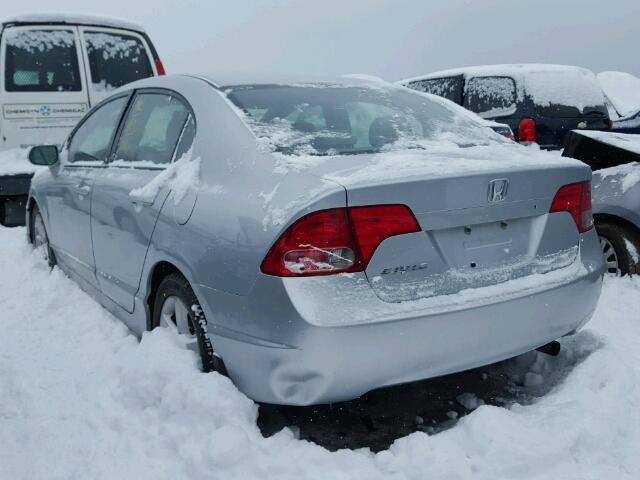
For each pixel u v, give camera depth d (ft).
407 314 7.79
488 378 10.55
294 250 7.70
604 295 13.93
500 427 8.04
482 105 30.48
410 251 7.96
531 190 8.79
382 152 9.34
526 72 29.22
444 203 8.10
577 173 9.37
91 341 11.78
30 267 16.49
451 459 7.69
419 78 34.55
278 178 8.30
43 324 12.76
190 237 9.09
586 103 29.50
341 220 7.67
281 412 9.21
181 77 11.48
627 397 9.05
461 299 8.17
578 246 9.51
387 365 7.84
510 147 10.46
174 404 8.68
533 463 7.66
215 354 8.84
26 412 9.36
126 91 13.05
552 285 8.87
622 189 14.57
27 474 7.99
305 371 7.70
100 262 12.46
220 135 9.54
